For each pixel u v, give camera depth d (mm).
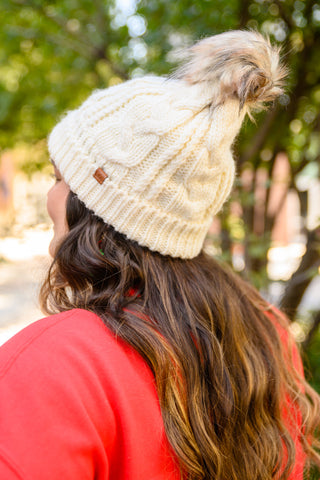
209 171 943
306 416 1149
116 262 947
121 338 843
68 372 735
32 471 649
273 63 967
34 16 2941
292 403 1137
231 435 915
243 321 1109
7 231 2328
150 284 953
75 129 991
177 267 1008
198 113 929
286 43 2189
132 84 984
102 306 913
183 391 881
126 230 943
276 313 1309
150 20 2504
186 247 1008
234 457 913
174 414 831
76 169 968
